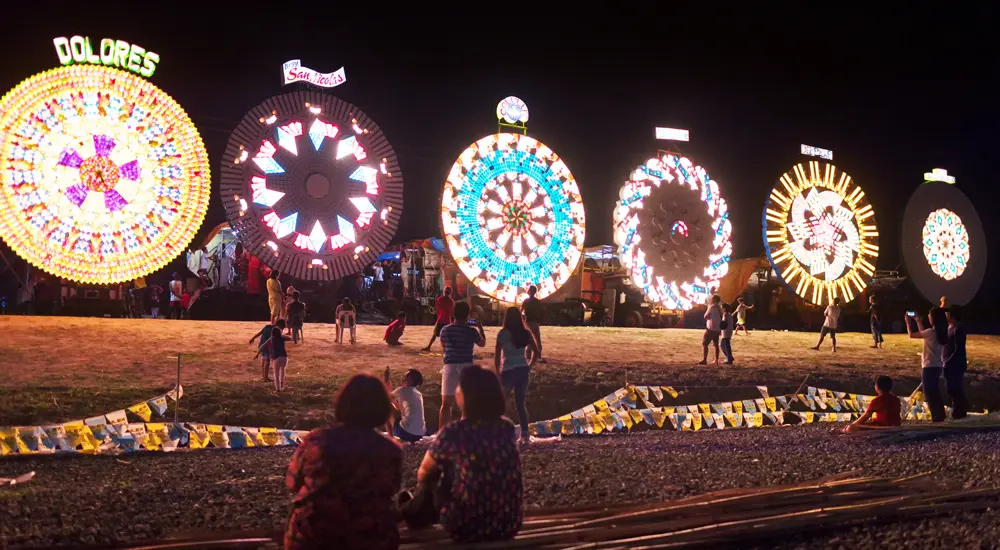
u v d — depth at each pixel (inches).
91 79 934.4
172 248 966.4
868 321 1598.2
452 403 467.5
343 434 179.0
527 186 1204.5
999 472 359.6
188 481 361.1
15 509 295.4
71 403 553.3
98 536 252.5
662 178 1339.8
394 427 510.9
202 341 861.8
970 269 1521.9
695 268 1350.9
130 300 1144.8
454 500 206.1
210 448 490.9
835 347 1109.7
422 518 214.5
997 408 834.8
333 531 172.1
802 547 238.8
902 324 1592.0
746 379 797.9
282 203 1042.7
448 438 207.8
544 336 1064.8
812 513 261.4
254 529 241.8
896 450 446.3
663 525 248.5
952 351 614.5
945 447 454.0
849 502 284.7
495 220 1171.9
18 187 891.4
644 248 1302.9
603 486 329.7
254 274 1211.9
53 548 229.8
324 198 1067.9
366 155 1105.4
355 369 757.9
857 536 249.4
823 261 1375.5
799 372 854.5
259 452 478.3
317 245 1057.5
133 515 284.5
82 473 391.5
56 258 906.7
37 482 362.3
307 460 177.0
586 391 705.0
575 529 239.8
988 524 260.4
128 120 952.9
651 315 1445.6
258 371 725.9
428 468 209.2
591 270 1480.1
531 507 287.7
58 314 1113.4
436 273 1332.4
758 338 1224.2
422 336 1025.5
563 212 1230.9
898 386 833.5
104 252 931.3
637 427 637.9
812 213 1379.2
